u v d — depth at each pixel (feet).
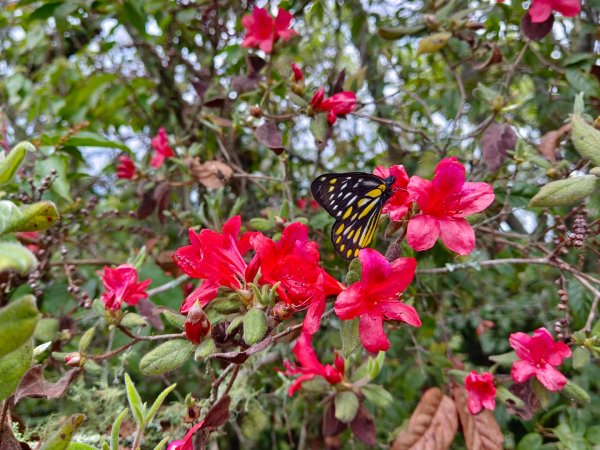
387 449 1.46
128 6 1.76
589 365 1.41
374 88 1.92
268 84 1.40
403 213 0.84
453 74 1.58
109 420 1.12
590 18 1.65
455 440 1.52
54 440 0.54
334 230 0.86
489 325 1.72
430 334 1.61
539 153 1.31
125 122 2.17
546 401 0.96
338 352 1.13
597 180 0.86
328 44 2.17
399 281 0.72
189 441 0.79
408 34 1.47
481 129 1.27
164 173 1.58
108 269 0.96
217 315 0.76
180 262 0.78
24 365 0.53
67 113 2.01
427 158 1.16
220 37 1.94
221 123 1.51
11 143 1.80
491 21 1.64
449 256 1.30
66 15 1.82
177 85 2.13
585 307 1.29
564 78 1.54
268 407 1.57
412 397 1.59
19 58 2.42
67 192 1.37
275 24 1.40
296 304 0.74
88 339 0.87
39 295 1.27
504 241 1.30
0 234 0.51
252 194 1.85
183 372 1.49
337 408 1.05
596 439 1.23
